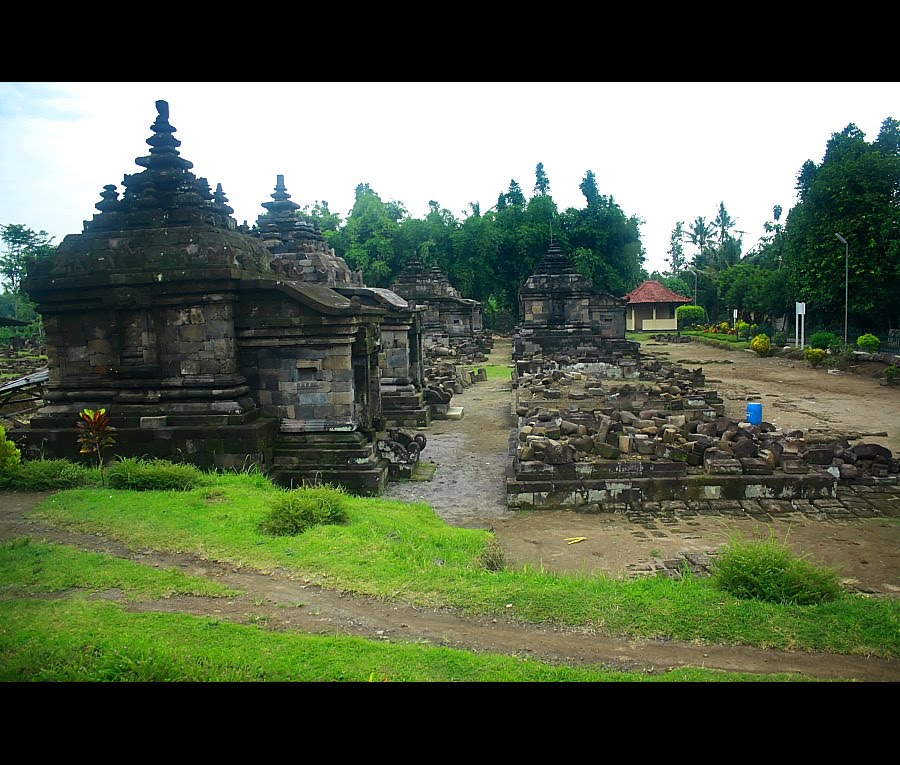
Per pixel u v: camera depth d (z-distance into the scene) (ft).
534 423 58.29
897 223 121.60
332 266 75.10
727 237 302.86
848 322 140.05
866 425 72.69
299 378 49.88
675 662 21.25
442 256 254.47
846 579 32.55
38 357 143.13
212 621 23.11
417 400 77.66
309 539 32.65
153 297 48.52
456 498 48.65
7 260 162.81
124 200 51.34
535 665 19.93
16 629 21.65
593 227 249.96
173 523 34.42
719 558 32.68
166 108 51.29
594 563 35.60
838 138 135.23
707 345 190.60
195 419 47.57
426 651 20.92
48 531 33.94
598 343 145.59
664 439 48.98
